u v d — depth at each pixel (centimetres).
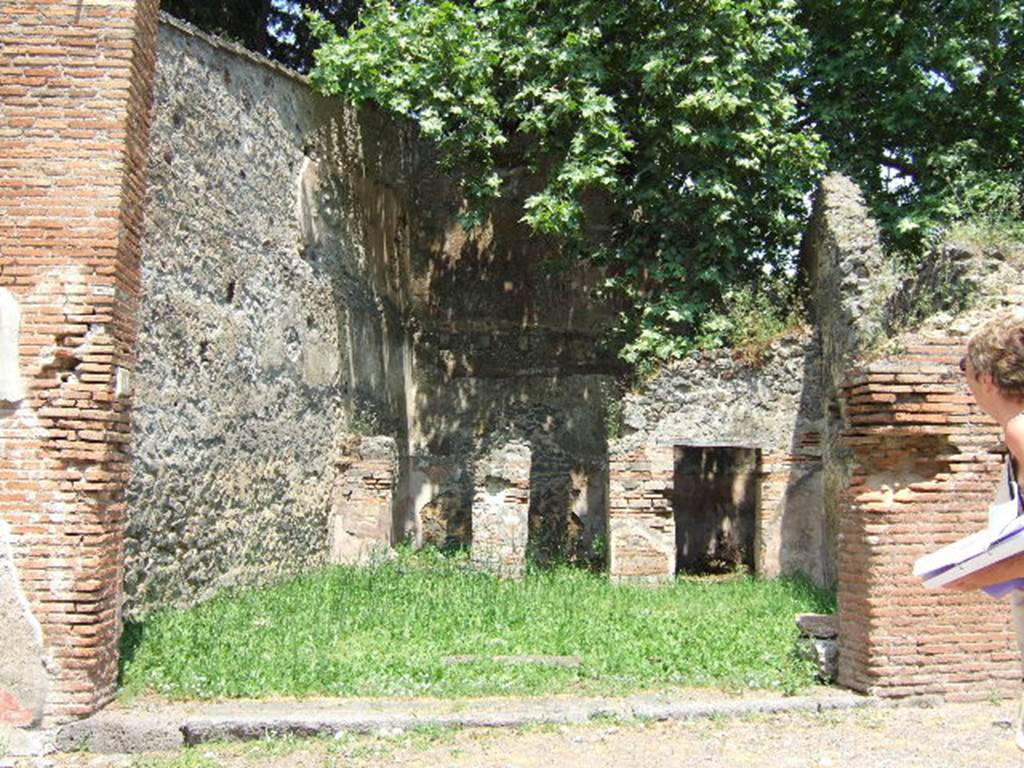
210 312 1071
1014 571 277
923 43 1519
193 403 1027
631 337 1490
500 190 1791
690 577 1439
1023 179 1445
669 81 1394
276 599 1076
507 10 1447
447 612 1022
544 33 1427
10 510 652
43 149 677
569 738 634
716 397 1383
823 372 1355
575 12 1420
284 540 1271
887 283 1154
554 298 1778
